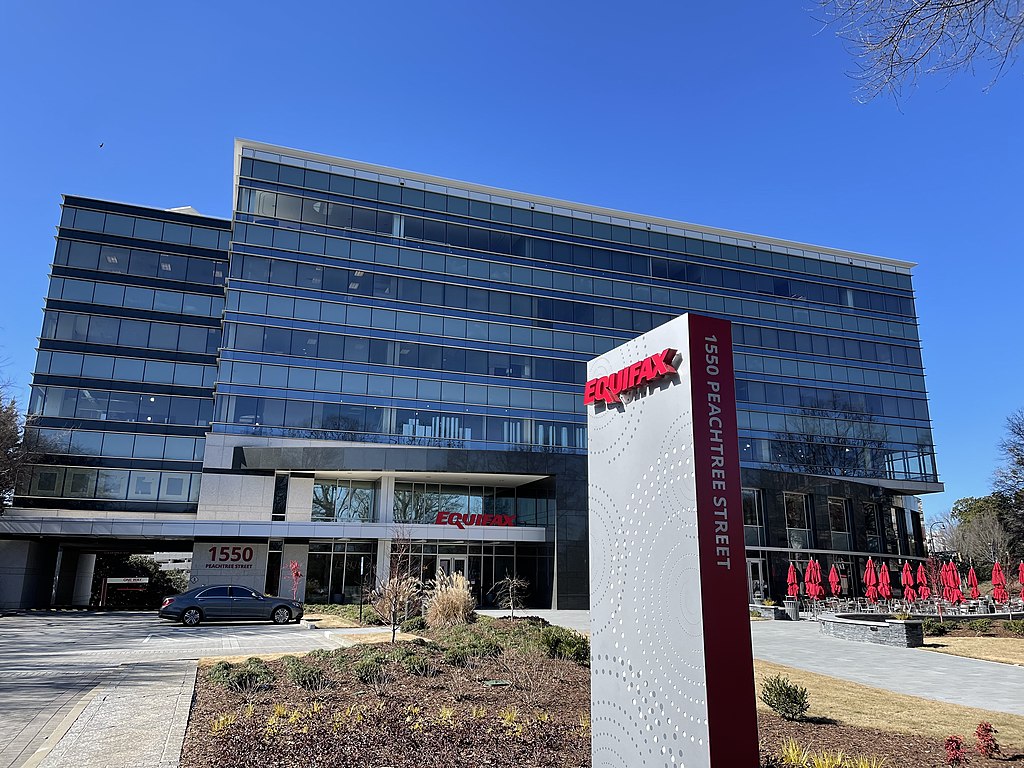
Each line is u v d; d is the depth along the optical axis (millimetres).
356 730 8125
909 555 52500
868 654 18250
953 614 30547
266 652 16984
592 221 52188
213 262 46688
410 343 44750
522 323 47906
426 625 21906
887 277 59906
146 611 36781
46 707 10156
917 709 10984
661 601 6066
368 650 14344
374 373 43375
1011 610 31328
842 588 42875
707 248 54938
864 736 8961
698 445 5938
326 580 37281
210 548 36531
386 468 36594
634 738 6211
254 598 27250
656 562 6195
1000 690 13070
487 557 38594
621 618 6590
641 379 6578
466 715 8977
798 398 53594
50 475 40219
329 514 38594
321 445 40938
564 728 8469
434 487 40344
